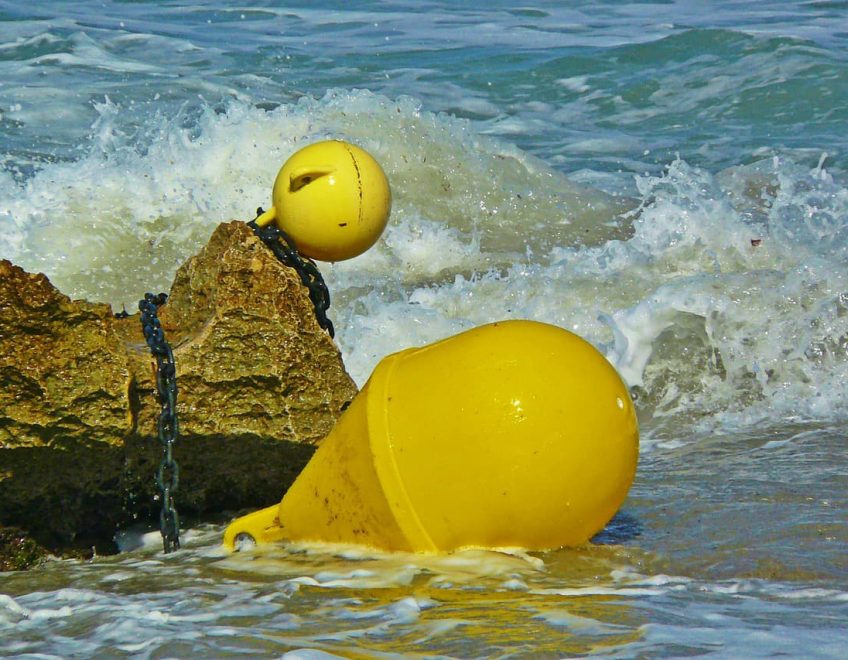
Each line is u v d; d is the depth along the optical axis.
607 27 73.25
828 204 34.78
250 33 71.62
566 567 15.43
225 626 13.36
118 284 30.41
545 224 36.16
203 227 33.47
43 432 15.75
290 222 17.98
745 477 19.95
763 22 72.75
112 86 54.56
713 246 30.89
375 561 15.59
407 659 12.26
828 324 26.20
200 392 16.75
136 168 35.06
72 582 15.29
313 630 13.20
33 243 31.83
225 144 36.44
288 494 16.55
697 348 26.19
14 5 78.56
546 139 50.03
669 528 17.20
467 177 38.12
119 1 82.44
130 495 17.05
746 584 14.84
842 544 16.38
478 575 14.95
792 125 50.50
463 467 15.19
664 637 12.78
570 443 15.07
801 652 12.28
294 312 17.20
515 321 16.00
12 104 50.00
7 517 16.53
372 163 18.41
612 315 26.69
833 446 21.94
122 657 12.51
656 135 50.28
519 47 66.69
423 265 32.56
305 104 38.78
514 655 12.32
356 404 16.05
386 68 61.94
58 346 15.83
